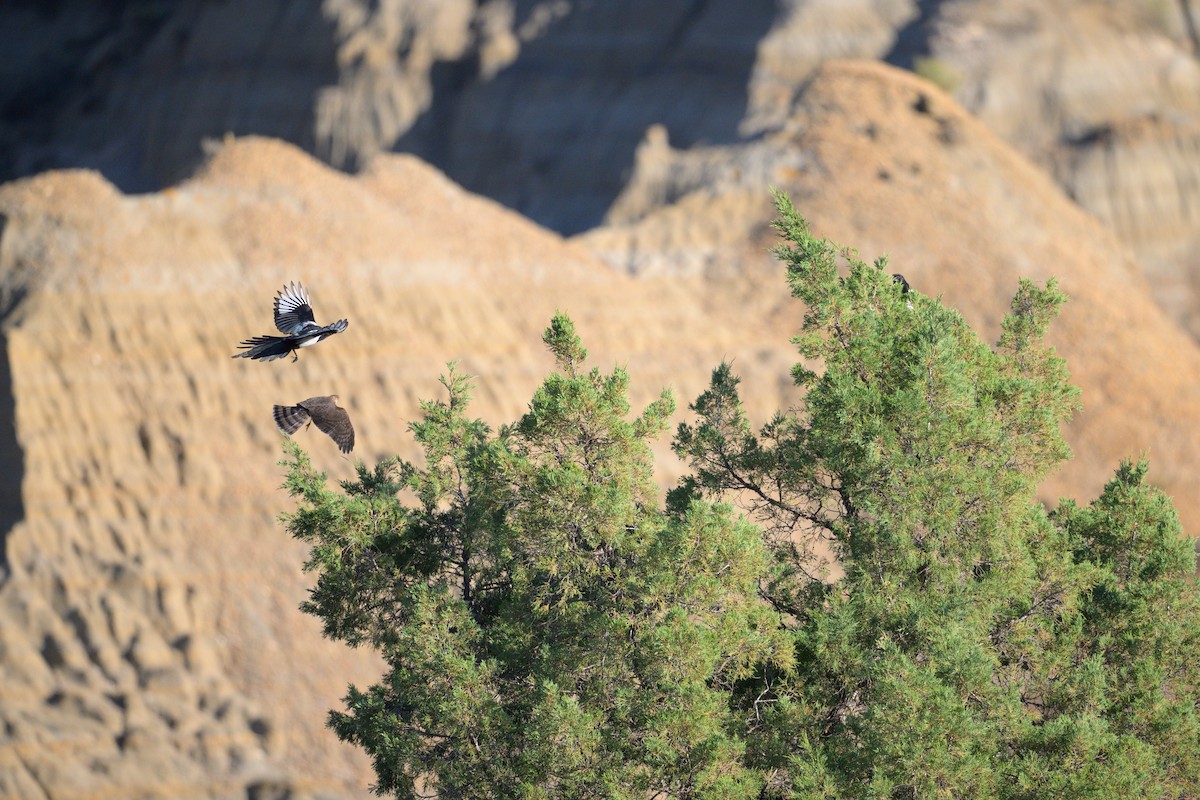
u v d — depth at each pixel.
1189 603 35.03
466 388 37.12
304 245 96.75
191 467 83.19
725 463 37.56
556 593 33.56
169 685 73.75
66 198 92.69
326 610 35.69
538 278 108.94
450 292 100.62
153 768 70.81
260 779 71.44
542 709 30.14
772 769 31.44
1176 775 32.38
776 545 36.44
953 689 29.59
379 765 34.56
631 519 32.69
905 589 32.28
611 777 29.86
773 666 34.38
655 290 118.75
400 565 35.34
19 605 75.62
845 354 34.91
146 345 87.19
